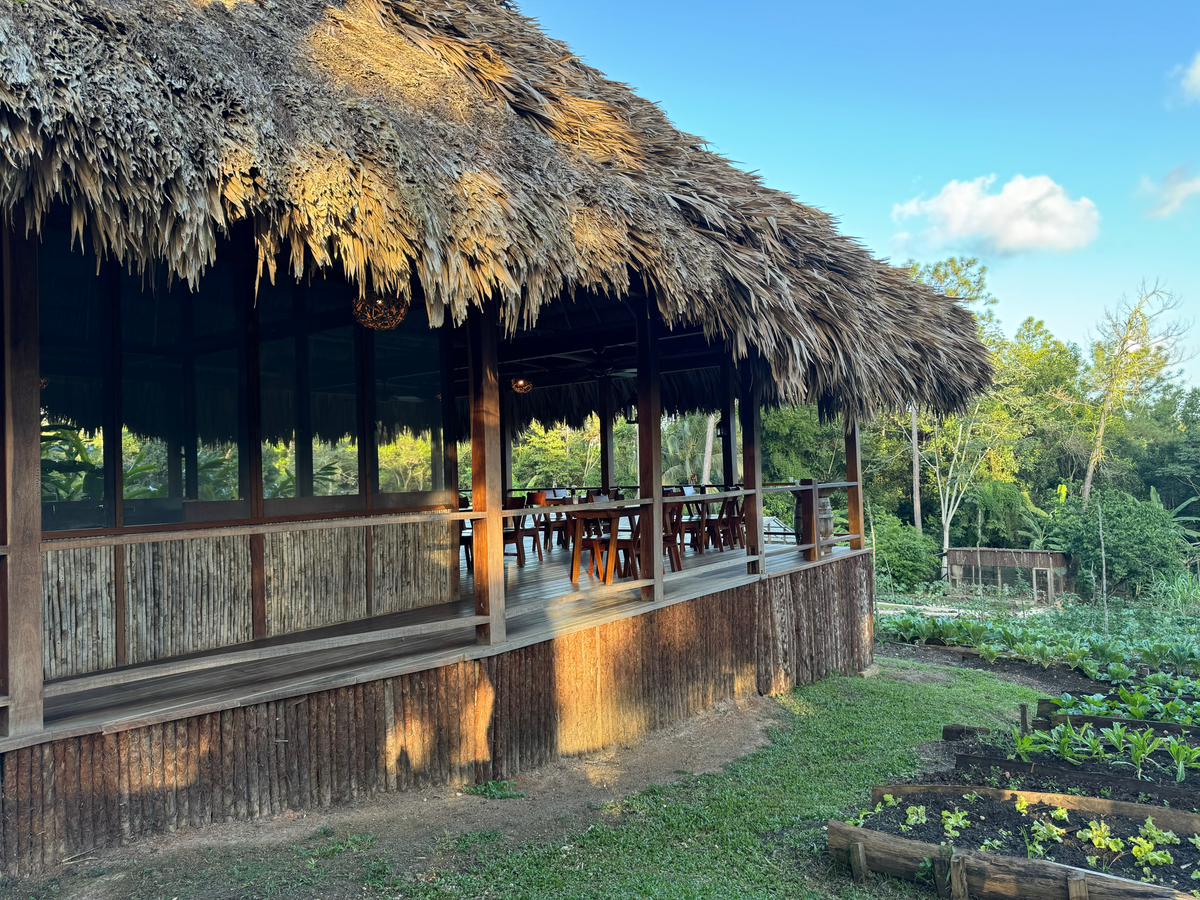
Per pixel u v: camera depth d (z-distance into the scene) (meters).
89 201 2.69
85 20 2.82
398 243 3.49
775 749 6.50
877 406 8.28
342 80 3.85
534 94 5.32
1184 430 39.66
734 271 5.55
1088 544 23.45
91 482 4.09
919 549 25.70
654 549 6.53
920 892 4.01
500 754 5.07
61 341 3.99
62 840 3.27
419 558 6.08
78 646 3.97
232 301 4.81
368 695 4.40
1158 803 4.76
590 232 4.47
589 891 3.75
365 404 5.63
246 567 4.84
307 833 3.91
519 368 11.34
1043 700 7.30
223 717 3.80
